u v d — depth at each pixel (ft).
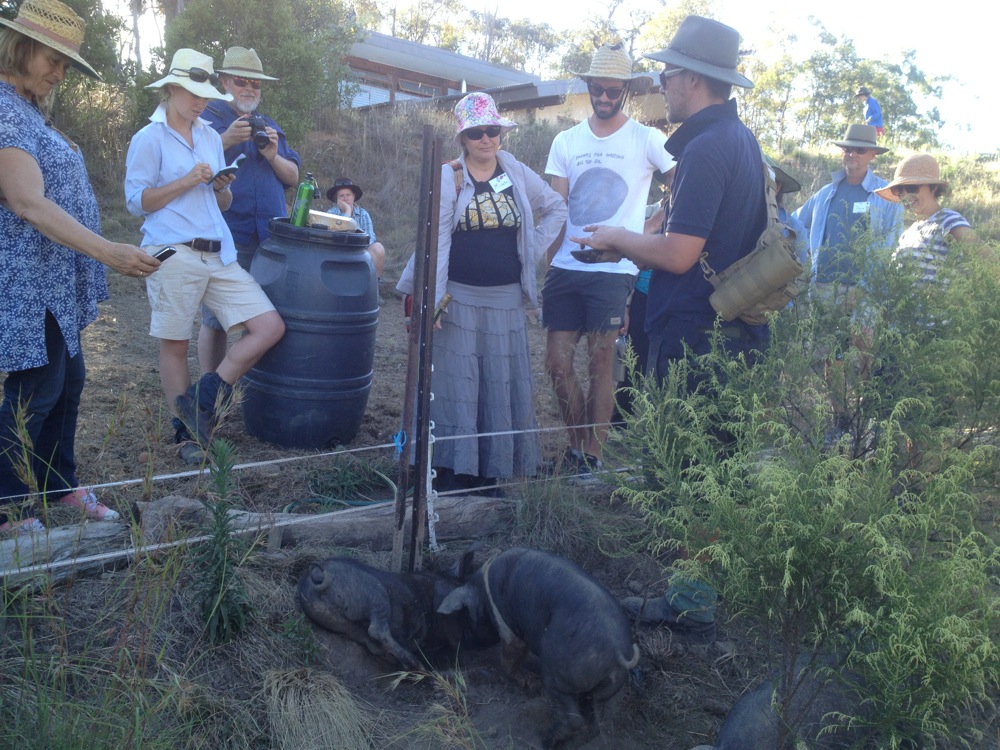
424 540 14.39
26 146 11.51
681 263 12.23
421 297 12.69
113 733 9.10
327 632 11.84
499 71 98.32
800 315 13.06
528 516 14.94
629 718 11.35
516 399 16.75
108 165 43.52
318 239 17.84
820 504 8.92
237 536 13.03
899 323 12.30
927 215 19.27
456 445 16.08
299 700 10.59
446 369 16.26
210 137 18.42
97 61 44.83
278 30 45.09
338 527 14.10
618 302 17.71
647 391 11.91
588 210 18.47
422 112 58.44
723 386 12.01
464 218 16.07
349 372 18.45
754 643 11.87
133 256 11.61
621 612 10.77
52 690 9.59
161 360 17.99
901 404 10.79
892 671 8.27
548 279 18.47
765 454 10.52
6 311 11.66
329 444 18.80
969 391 11.82
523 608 11.10
